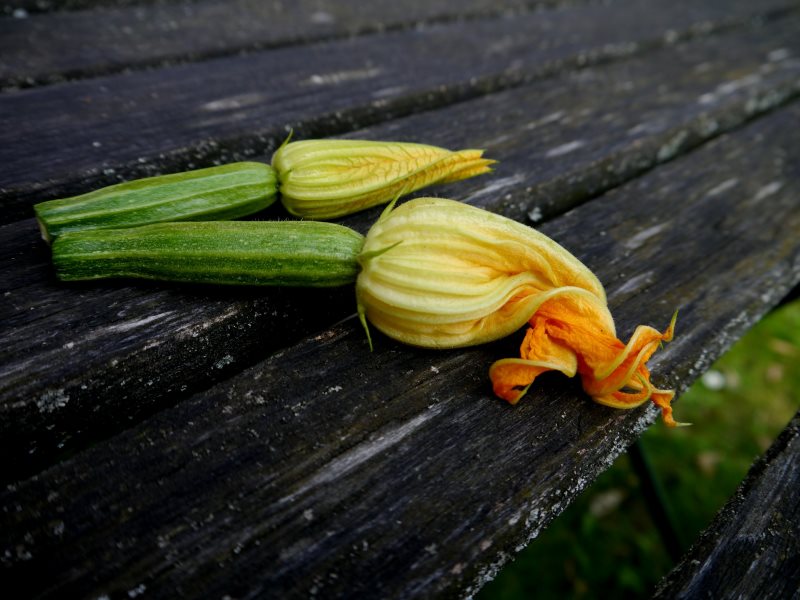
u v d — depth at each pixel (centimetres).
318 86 42
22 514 18
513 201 33
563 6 70
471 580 18
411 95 42
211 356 24
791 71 57
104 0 50
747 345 75
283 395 22
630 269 31
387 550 18
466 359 24
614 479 58
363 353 24
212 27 49
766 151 45
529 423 22
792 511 21
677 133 43
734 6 78
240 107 38
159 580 17
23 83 38
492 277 22
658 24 66
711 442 62
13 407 20
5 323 22
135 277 24
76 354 22
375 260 22
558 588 49
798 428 24
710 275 31
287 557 18
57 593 17
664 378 25
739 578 19
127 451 20
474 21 61
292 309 26
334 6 57
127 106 37
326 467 20
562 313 22
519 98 45
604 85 50
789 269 33
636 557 52
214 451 20
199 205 26
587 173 37
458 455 21
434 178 28
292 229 23
